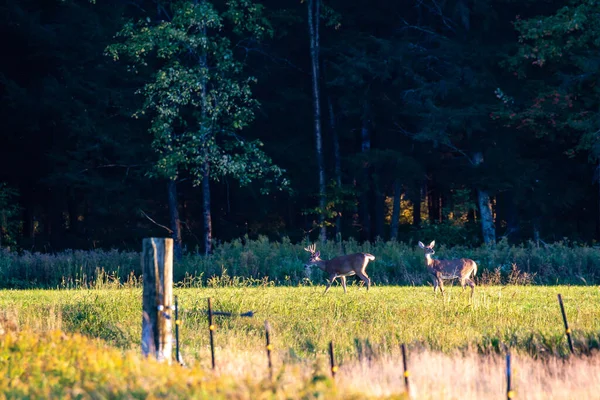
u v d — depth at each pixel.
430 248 47.97
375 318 35.91
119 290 46.88
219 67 75.69
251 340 30.28
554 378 22.84
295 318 36.00
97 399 16.81
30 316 33.91
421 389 21.05
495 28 81.88
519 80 80.25
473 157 82.38
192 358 25.17
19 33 81.44
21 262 63.88
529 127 77.44
